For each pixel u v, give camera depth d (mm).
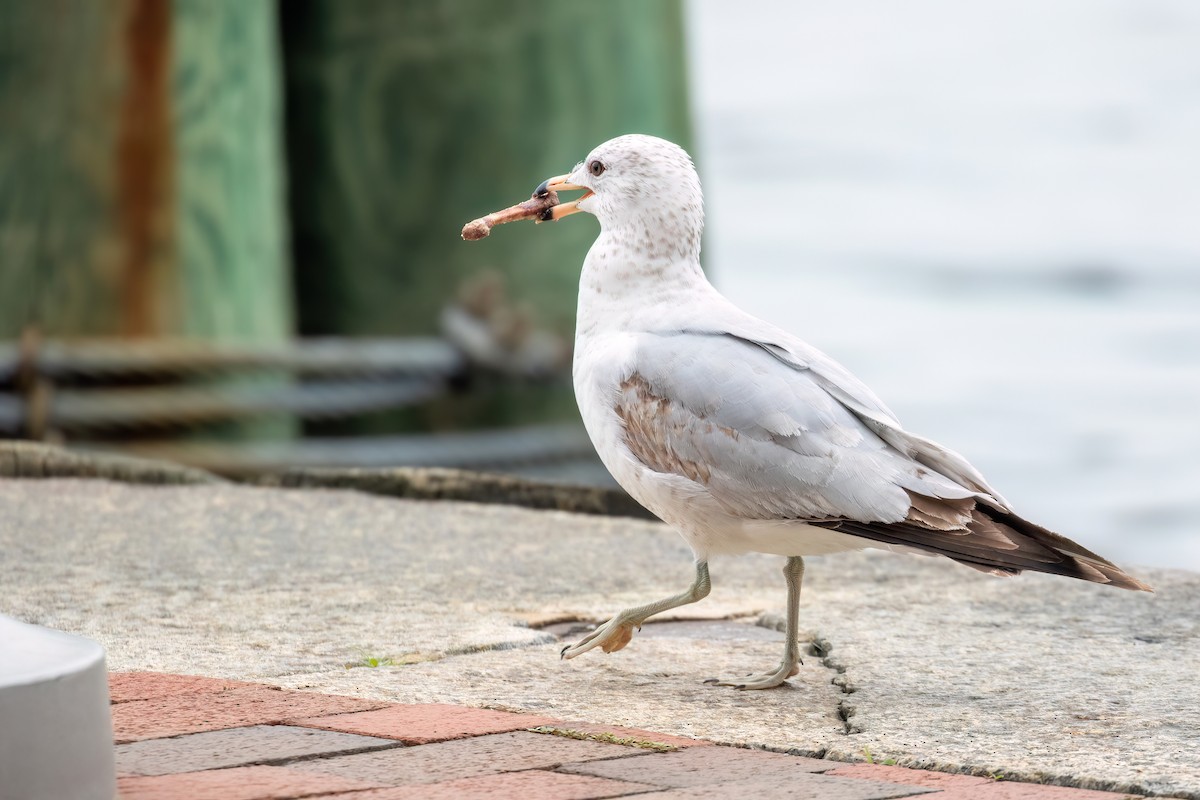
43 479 11766
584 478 18188
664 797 5305
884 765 5809
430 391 17719
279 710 6234
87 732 4762
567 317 18094
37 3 16344
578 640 7621
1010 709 6602
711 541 7234
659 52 18562
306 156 18500
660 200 7488
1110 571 6445
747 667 7383
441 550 9812
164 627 7793
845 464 6770
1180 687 6957
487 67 17953
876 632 7949
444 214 18078
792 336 7297
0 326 16516
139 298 16422
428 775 5496
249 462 16547
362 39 18219
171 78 16422
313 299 18531
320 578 8977
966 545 6551
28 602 8242
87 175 16328
